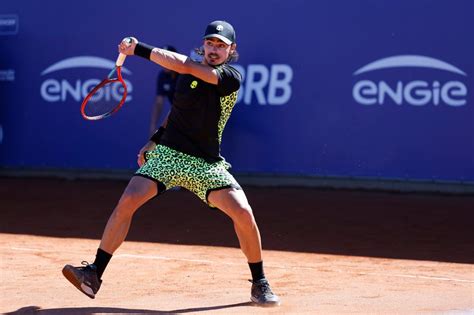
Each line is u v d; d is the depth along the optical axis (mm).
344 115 28516
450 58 27172
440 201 26109
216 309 12055
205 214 23562
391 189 28031
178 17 30719
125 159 31641
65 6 32344
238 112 29828
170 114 12359
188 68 11586
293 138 29188
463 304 12438
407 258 17172
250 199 26609
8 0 33250
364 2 28094
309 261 16734
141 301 12711
